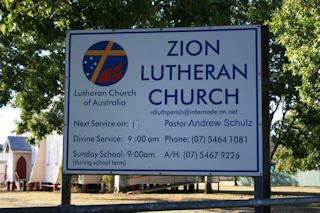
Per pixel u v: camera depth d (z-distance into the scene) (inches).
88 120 196.7
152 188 928.9
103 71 198.8
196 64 193.8
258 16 806.5
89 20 291.9
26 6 303.7
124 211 150.4
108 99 197.0
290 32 494.9
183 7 259.0
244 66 191.3
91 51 200.2
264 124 187.3
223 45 193.3
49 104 845.2
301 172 1593.3
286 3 513.0
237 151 187.3
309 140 983.0
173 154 190.4
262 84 189.5
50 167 1179.3
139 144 192.9
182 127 191.3
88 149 195.2
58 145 1147.9
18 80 759.7
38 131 864.3
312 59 448.5
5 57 728.3
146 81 195.9
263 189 183.5
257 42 191.6
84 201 705.6
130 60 197.8
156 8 292.7
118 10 270.5
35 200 749.9
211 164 187.8
